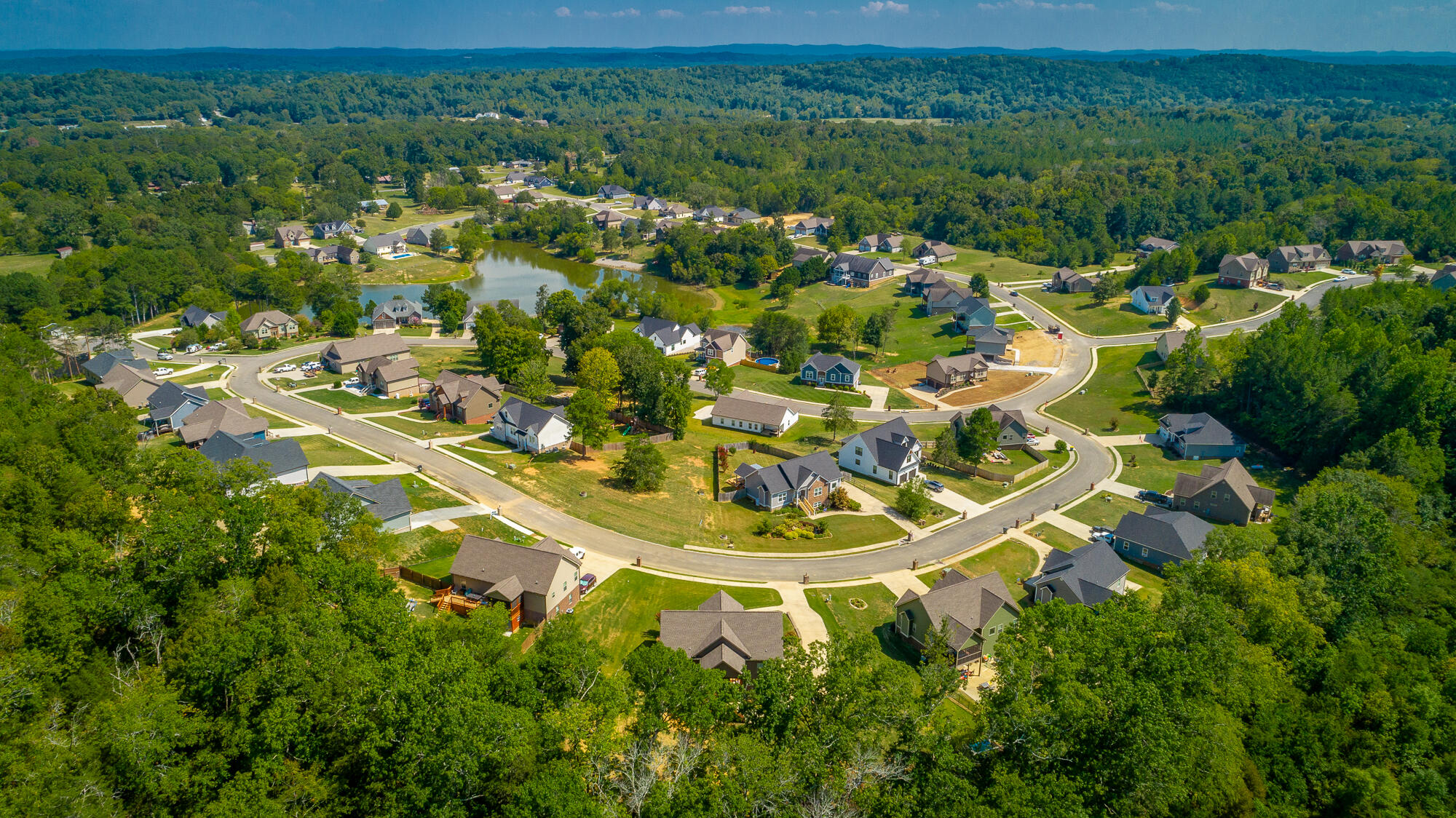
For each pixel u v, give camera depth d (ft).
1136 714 152.97
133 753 122.01
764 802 138.51
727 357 503.61
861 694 153.58
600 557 263.08
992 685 210.59
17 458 229.86
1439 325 413.59
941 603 219.82
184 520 175.73
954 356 508.53
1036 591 249.34
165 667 151.02
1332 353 375.04
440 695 137.69
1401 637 223.30
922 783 146.00
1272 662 199.00
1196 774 159.94
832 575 261.44
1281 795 171.22
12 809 109.29
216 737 135.44
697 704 153.69
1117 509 316.60
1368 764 179.63
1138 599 207.62
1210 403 406.62
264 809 120.98
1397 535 260.42
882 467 339.16
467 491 301.02
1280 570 236.43
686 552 271.08
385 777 134.82
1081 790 151.43
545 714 146.10
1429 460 302.66
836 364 465.88
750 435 387.14
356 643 154.92
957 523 302.45
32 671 136.15
